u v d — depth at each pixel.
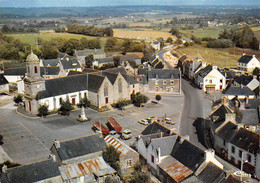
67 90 103.50
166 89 128.88
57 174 52.97
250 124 75.50
